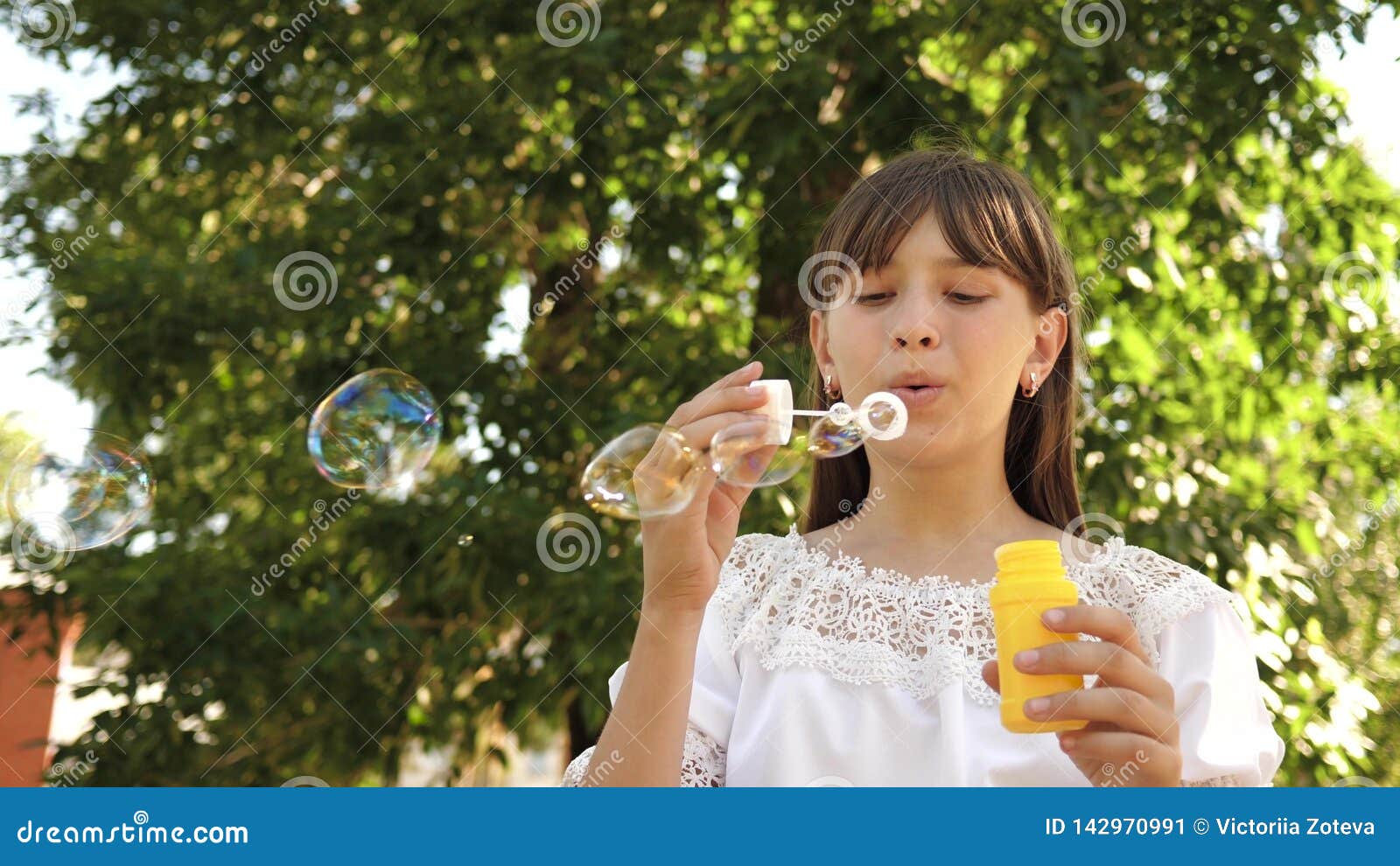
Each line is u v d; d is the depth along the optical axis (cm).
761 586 138
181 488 399
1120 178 354
